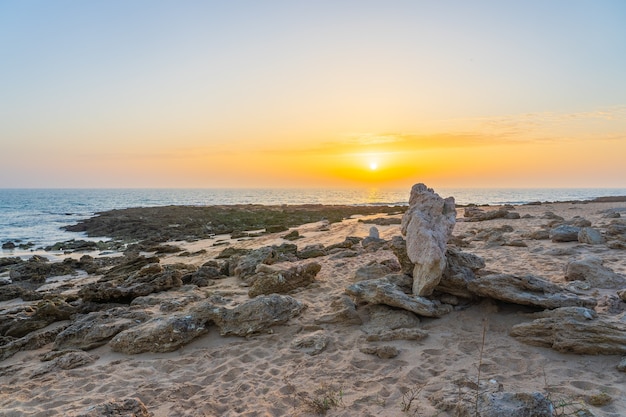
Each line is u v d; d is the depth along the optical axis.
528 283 7.84
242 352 7.35
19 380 6.78
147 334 7.60
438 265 8.02
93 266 19.28
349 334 7.75
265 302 8.44
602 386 5.25
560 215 28.06
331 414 5.16
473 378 5.68
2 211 66.19
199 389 6.14
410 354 6.68
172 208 63.88
